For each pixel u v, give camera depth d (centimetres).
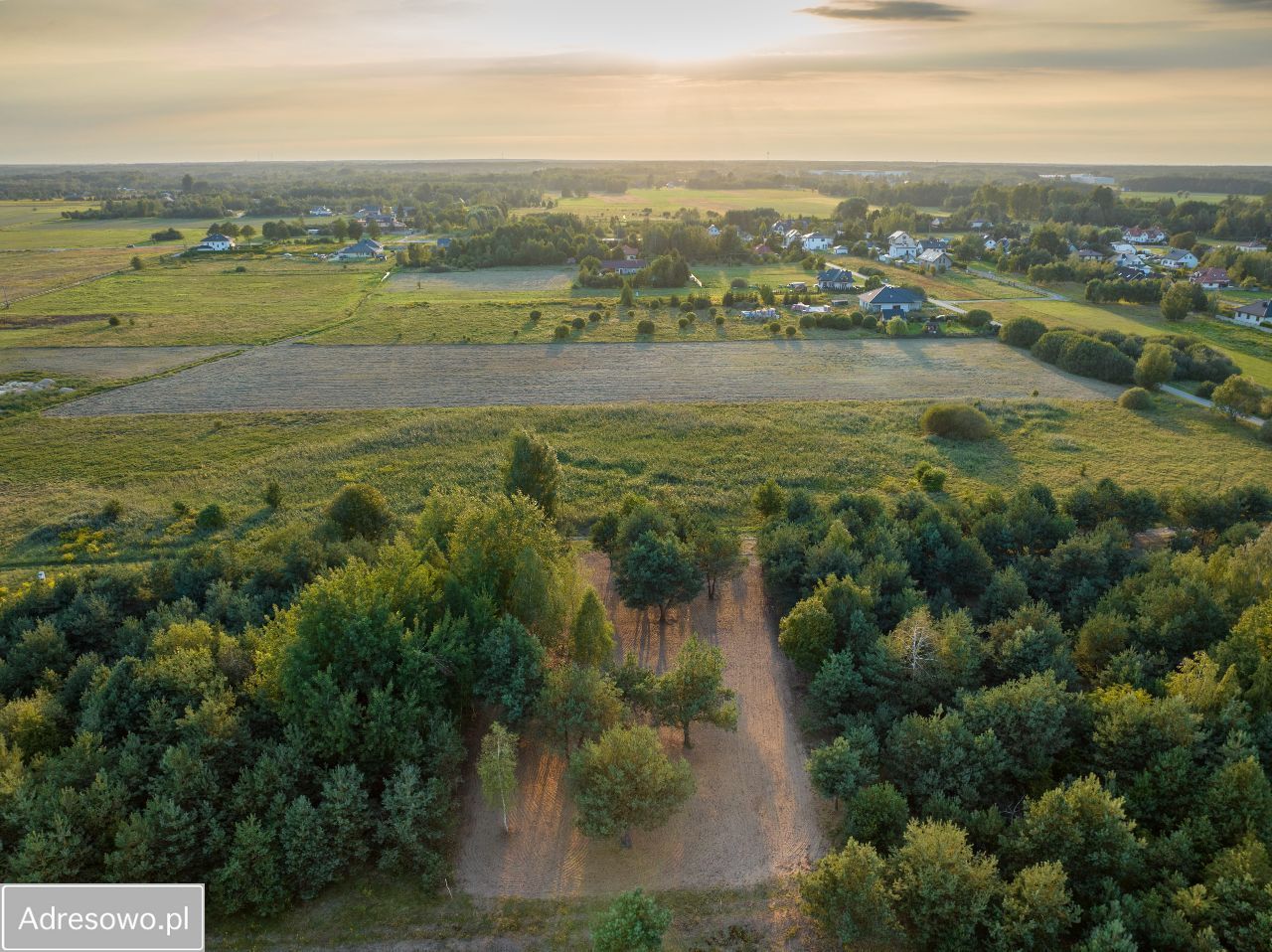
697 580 5494
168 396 10481
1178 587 4794
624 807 3541
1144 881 3241
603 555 6562
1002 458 8588
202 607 5303
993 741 3784
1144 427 9469
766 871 3634
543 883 3559
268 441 9000
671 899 3484
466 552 4706
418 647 4122
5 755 3553
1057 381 11356
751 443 9012
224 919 3359
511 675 4178
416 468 8238
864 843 3553
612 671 4500
